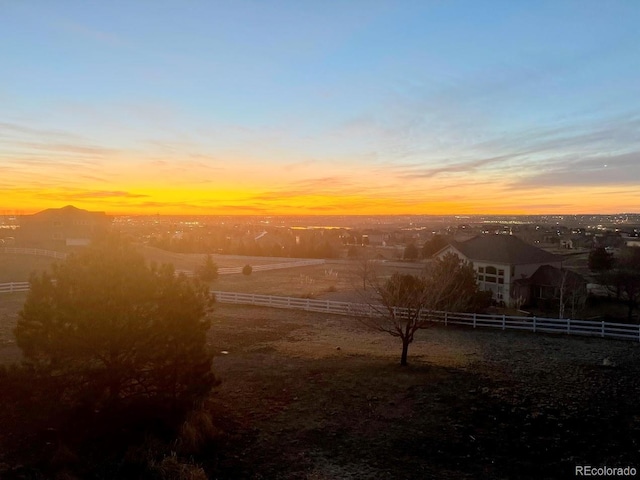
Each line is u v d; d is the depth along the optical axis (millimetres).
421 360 17469
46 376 9781
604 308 32188
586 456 9703
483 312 27766
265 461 9406
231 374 15227
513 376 15266
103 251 10938
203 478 8383
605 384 14438
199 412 10773
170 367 10898
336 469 9125
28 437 9781
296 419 11531
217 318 25984
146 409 11008
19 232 65312
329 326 24203
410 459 9555
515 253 34125
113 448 9469
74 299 9906
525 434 10766
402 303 19297
